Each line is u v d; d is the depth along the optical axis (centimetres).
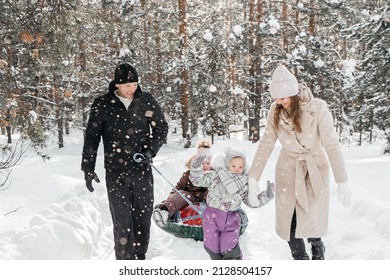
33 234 469
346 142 3058
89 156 446
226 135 2931
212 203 434
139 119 450
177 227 559
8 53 782
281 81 394
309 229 412
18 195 736
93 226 566
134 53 2436
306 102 401
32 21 720
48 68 810
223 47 2295
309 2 2298
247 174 439
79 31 774
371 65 1578
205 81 2478
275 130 418
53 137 3081
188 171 632
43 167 1570
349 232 501
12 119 778
